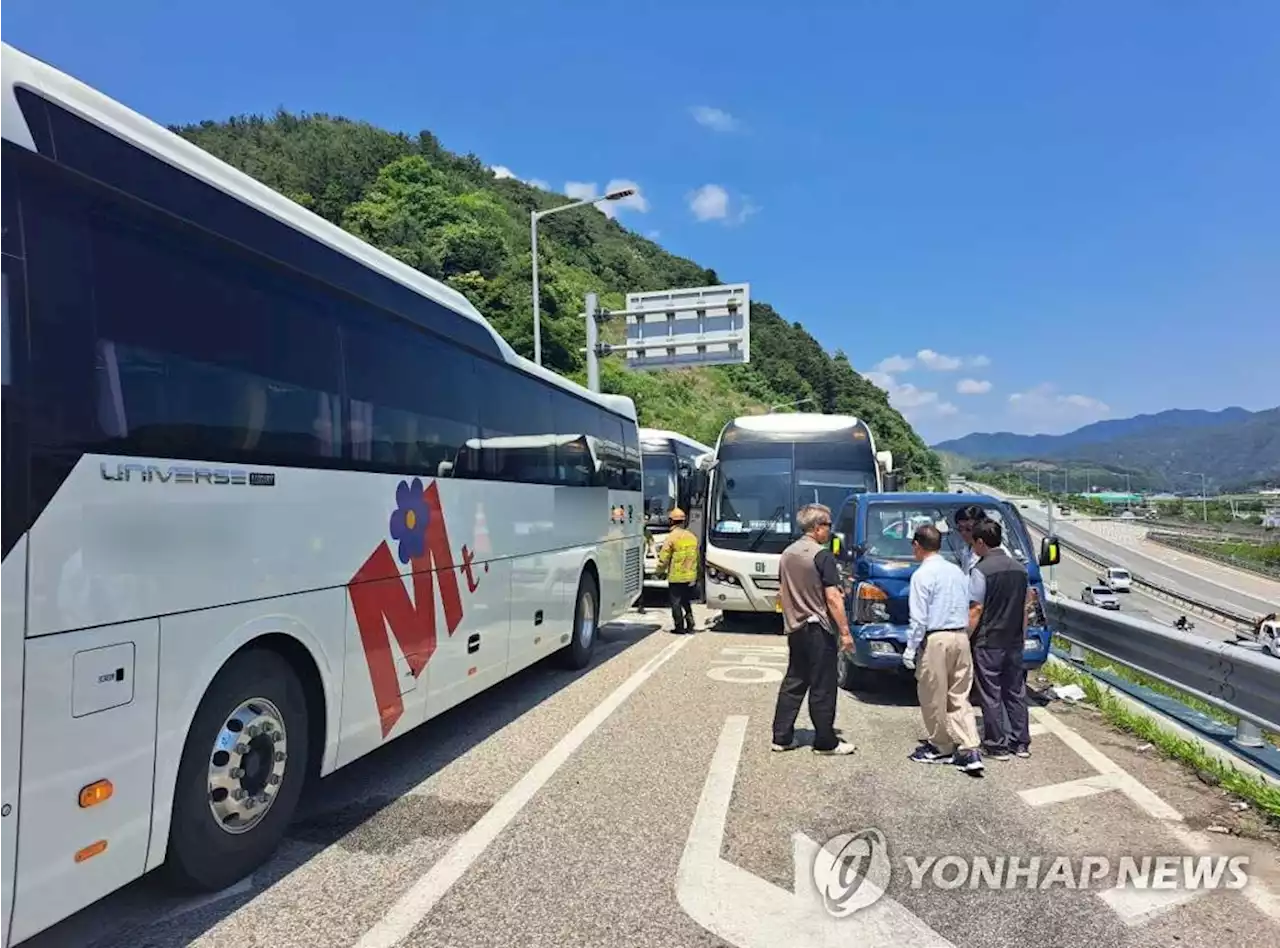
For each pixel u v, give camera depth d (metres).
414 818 5.32
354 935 3.84
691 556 13.55
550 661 10.26
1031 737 7.31
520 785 5.96
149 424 3.75
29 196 3.31
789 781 6.07
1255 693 6.36
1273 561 84.31
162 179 4.02
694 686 9.31
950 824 5.25
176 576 3.86
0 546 3.05
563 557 9.73
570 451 10.20
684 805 5.55
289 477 4.71
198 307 4.12
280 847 4.85
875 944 3.80
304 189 92.31
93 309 3.52
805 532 6.90
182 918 4.00
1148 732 7.20
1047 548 8.20
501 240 76.31
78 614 3.34
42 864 3.18
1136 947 3.80
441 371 6.73
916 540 6.77
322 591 5.00
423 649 6.25
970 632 6.66
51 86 3.55
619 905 4.14
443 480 6.67
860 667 9.10
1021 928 3.96
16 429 3.14
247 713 4.42
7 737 3.05
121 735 3.54
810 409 107.25
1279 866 4.67
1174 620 53.25
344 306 5.40
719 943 3.78
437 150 122.62
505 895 4.24
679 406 75.69
